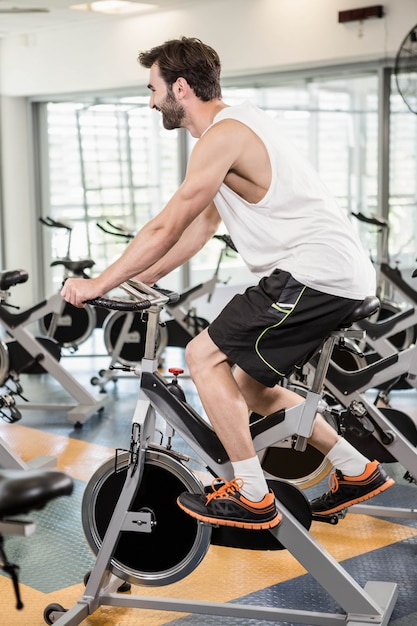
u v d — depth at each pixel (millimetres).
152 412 2471
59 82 8531
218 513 2340
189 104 2307
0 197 9180
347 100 7188
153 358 2428
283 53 7027
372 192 7148
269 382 2279
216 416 2305
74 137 8945
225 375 2309
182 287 8422
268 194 2219
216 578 2963
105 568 2523
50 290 9383
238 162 2189
